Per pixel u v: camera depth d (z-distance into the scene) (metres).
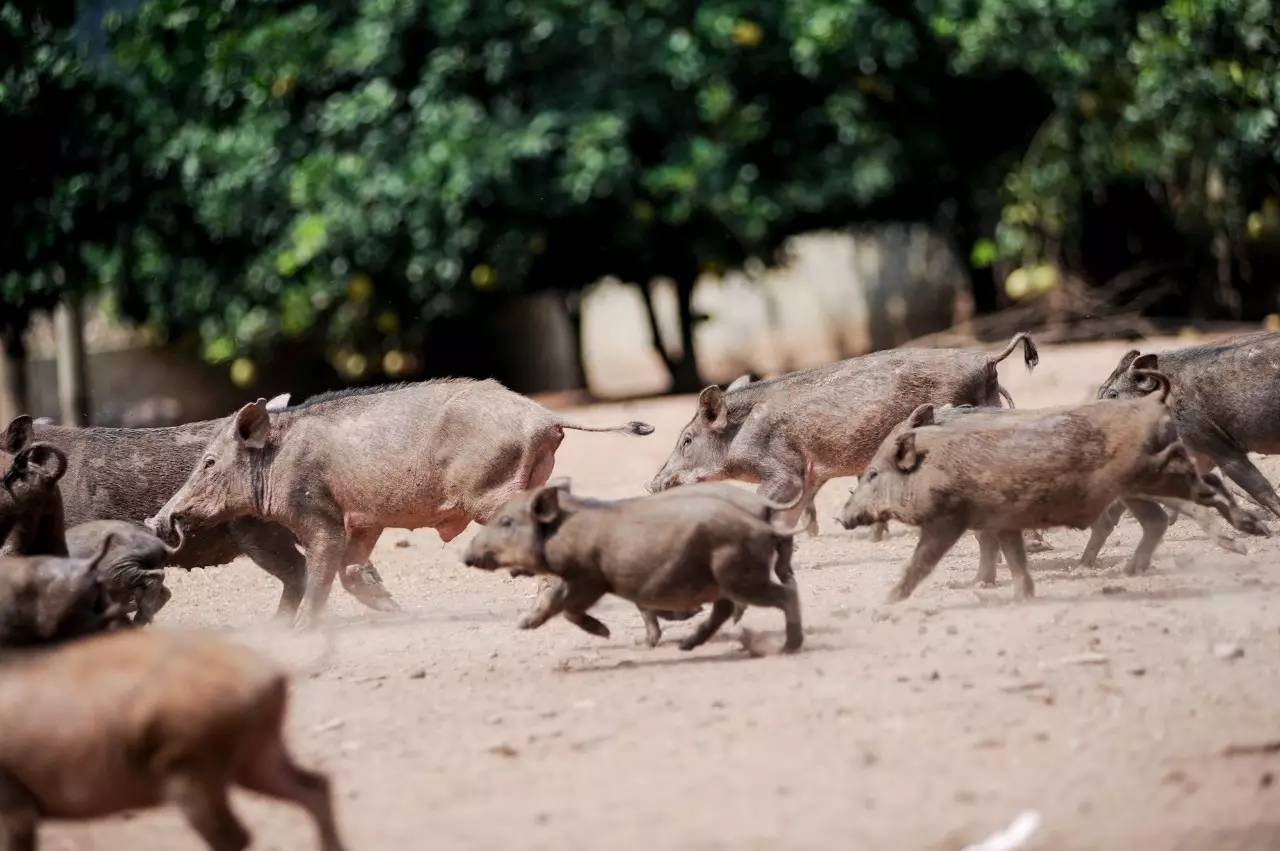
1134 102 86.12
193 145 88.56
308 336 106.06
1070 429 32.62
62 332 98.19
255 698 20.66
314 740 27.44
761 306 132.00
